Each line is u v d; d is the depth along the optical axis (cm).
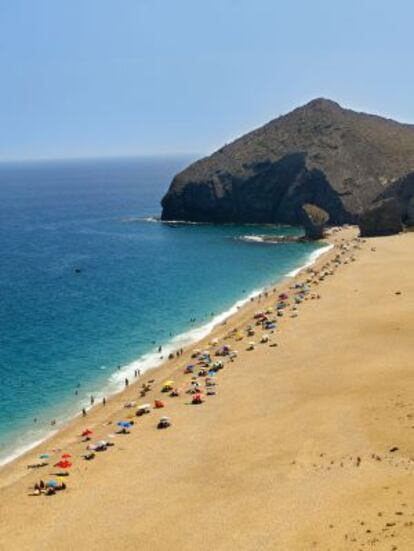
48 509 4762
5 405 6925
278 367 7531
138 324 9856
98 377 7694
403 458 4878
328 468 4891
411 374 6769
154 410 6594
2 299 11656
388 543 3641
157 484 5016
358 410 5950
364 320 9106
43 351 8631
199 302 11150
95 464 5475
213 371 7588
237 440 5669
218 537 4153
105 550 4166
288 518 4228
